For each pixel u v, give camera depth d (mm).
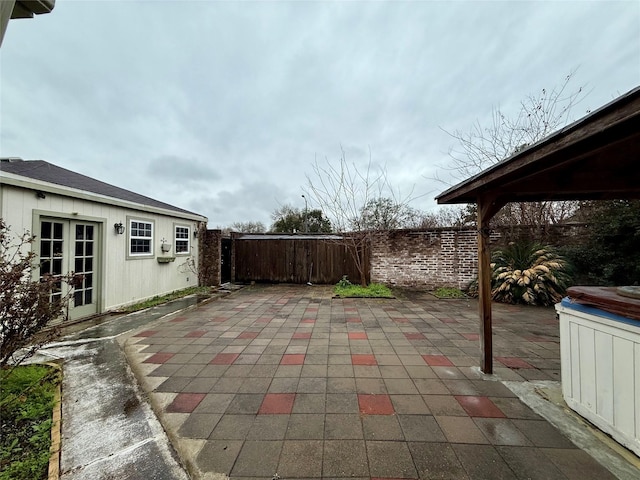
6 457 1897
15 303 2311
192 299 7340
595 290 2320
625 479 1654
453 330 4668
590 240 6941
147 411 2412
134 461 1857
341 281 9172
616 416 1975
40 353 3697
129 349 3852
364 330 4668
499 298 6832
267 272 10414
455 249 8508
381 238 8992
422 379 2943
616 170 2527
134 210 6781
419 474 1714
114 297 6160
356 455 1873
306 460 1834
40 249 4617
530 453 1877
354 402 2512
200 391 2730
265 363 3367
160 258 7648
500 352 3695
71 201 5156
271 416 2316
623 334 1926
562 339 2473
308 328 4793
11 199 4184
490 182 2578
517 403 2486
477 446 1947
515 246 7270
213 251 9922
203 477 1708
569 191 2689
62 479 1718
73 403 2541
